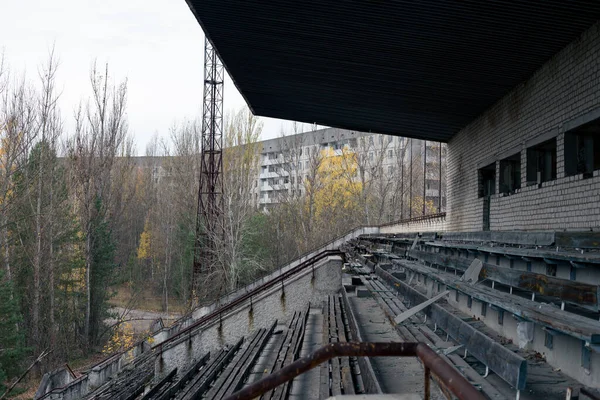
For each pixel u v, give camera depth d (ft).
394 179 171.32
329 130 226.79
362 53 38.63
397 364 20.10
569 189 31.76
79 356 102.12
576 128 31.30
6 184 92.07
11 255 98.84
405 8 30.01
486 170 52.24
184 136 165.99
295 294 58.08
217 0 31.76
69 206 111.04
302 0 30.91
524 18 29.19
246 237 122.11
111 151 124.16
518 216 40.40
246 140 136.46
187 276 146.41
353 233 115.85
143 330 116.26
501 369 12.85
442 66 38.96
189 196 148.36
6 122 93.45
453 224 62.44
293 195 161.79
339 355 8.72
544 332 17.84
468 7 28.63
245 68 45.83
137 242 194.49
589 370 14.53
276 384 8.75
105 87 122.62
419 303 25.13
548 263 20.08
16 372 83.20
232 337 56.44
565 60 32.71
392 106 52.65
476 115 52.60
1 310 81.97
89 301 110.73
